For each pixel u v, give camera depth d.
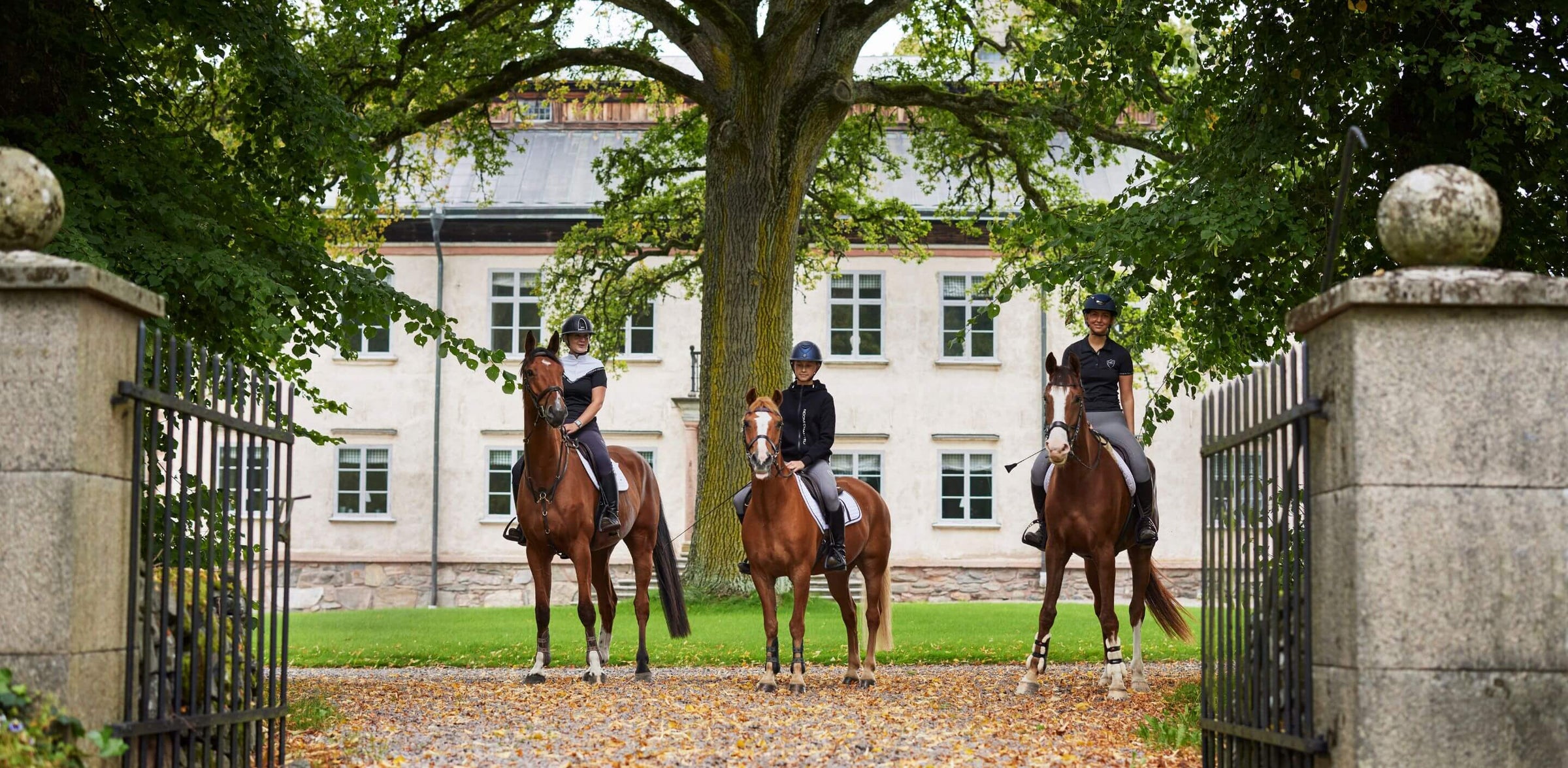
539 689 11.08
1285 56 11.33
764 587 10.80
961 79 25.11
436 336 11.54
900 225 27.16
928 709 9.54
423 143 32.75
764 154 21.23
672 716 9.13
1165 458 31.69
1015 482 31.98
